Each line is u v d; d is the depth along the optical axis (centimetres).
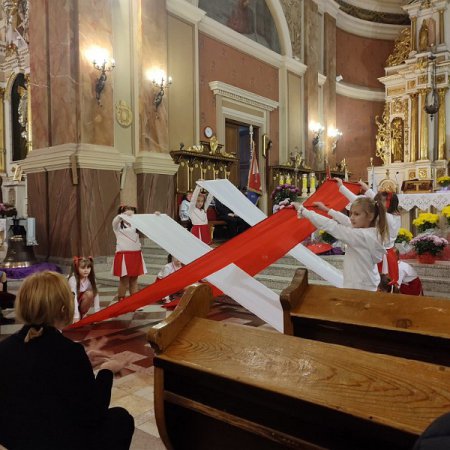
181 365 161
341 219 328
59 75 784
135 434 253
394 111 1602
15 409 147
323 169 1490
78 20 768
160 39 904
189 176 1005
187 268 332
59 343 155
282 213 373
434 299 216
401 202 781
